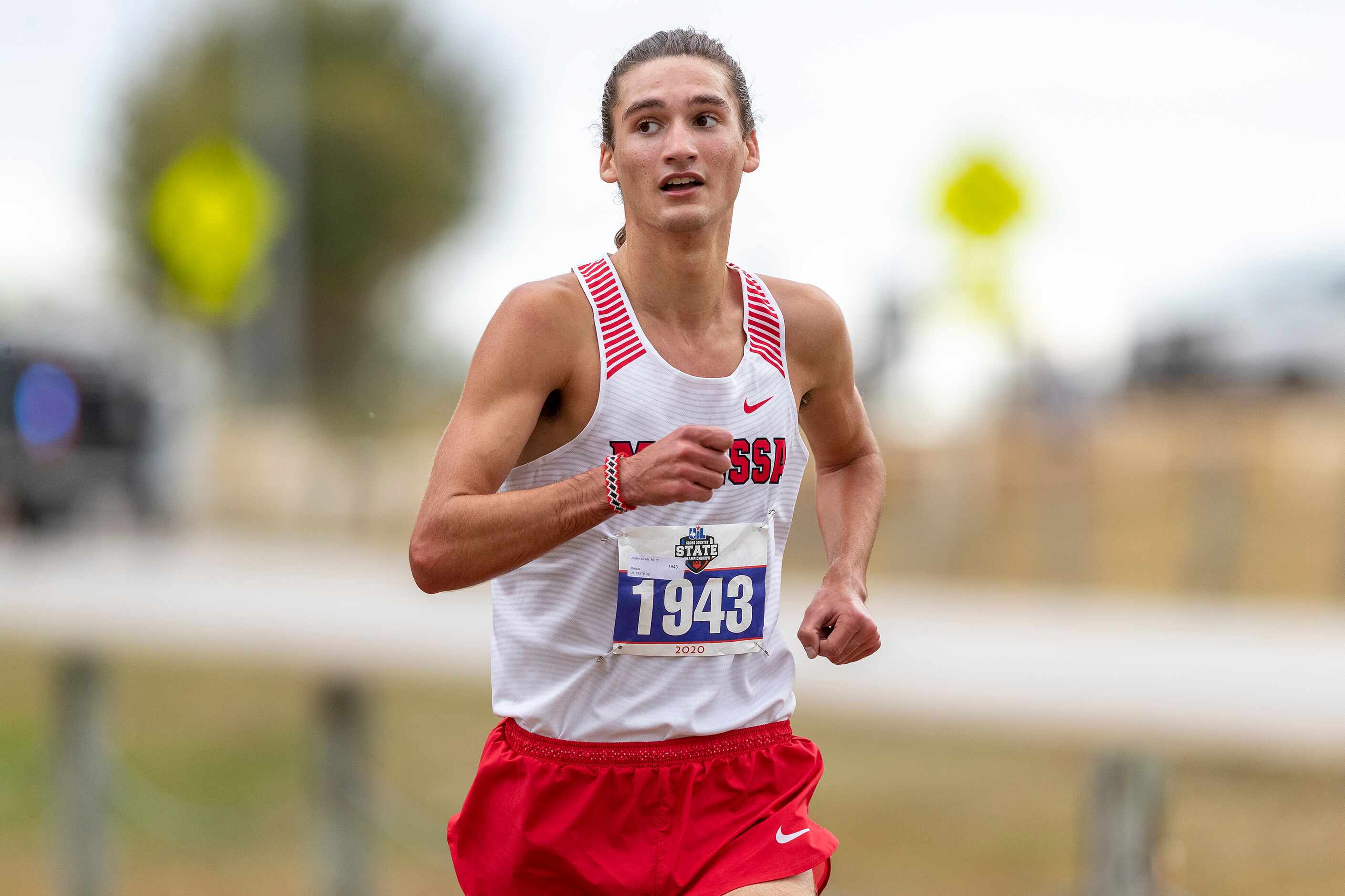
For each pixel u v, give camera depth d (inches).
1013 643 769.6
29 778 1507.1
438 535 325.7
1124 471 1833.2
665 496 317.1
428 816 1212.5
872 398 1934.1
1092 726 668.1
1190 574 1579.7
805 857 361.4
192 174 3031.5
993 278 1850.4
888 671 703.7
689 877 360.8
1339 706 635.5
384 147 4094.5
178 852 1330.0
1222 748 649.6
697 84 345.4
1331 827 1099.3
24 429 1535.4
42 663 1892.2
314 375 3973.9
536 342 343.3
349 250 4101.9
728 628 360.5
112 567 1234.0
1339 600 1437.0
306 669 908.0
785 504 372.5
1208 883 1003.9
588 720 361.7
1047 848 1130.7
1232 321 2292.1
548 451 357.7
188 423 1834.4
